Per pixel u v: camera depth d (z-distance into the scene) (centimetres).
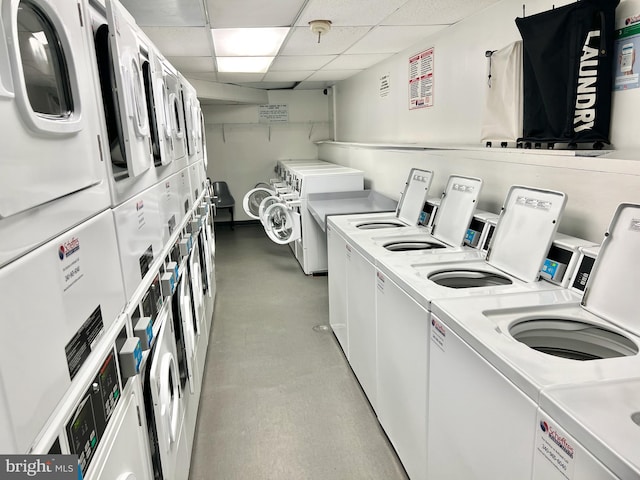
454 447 156
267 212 592
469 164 296
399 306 201
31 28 79
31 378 69
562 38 214
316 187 517
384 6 294
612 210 183
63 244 85
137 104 137
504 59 265
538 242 193
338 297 336
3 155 62
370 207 460
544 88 227
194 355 250
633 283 144
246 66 518
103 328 105
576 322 156
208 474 216
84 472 86
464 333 142
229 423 255
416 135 424
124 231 128
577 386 107
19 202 66
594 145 211
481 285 220
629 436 88
